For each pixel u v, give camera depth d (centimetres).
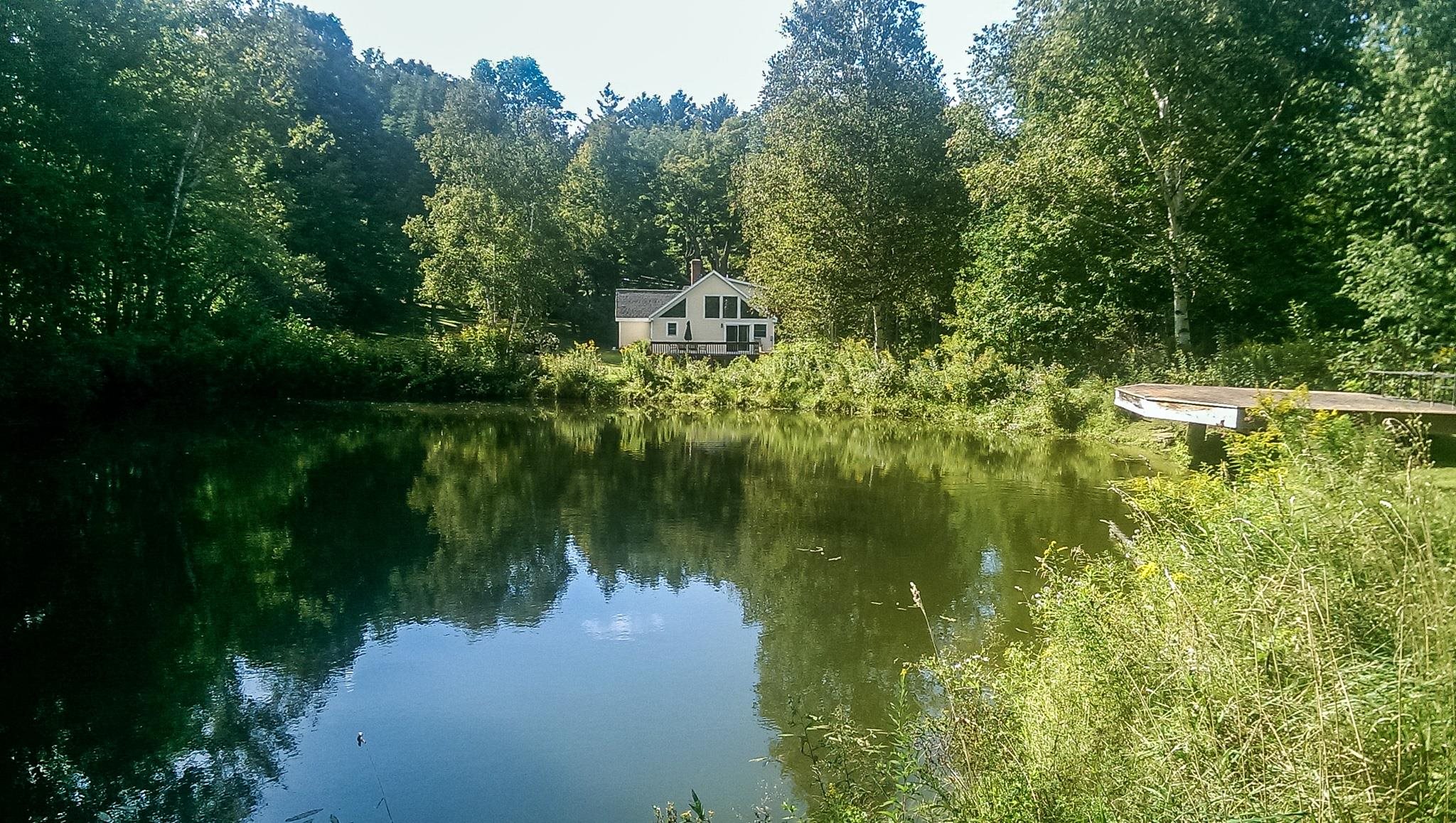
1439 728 249
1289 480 474
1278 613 319
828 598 769
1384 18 1491
